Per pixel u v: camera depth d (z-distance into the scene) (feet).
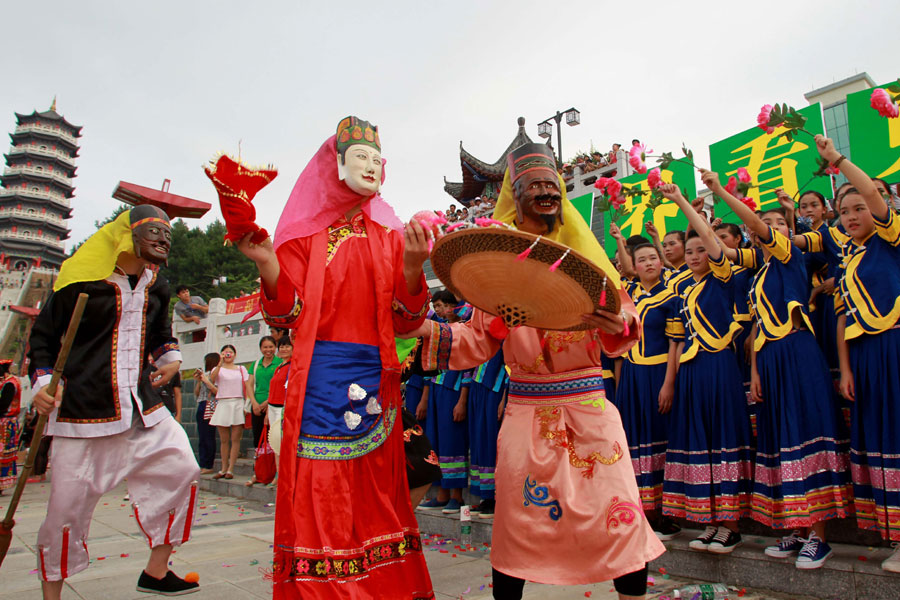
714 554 10.26
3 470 25.39
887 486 8.75
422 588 6.93
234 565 12.35
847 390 9.62
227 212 5.96
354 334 7.02
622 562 6.50
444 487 15.43
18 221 172.24
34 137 178.09
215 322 42.63
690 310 11.49
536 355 7.46
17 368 110.93
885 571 8.41
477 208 45.73
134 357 9.66
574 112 50.31
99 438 9.23
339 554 6.24
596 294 6.14
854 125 19.02
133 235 9.41
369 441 6.79
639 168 10.64
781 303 10.35
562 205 7.63
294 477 6.30
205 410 26.81
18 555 13.67
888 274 9.18
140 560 13.07
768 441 10.27
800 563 9.11
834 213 14.37
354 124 7.38
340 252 7.15
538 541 6.88
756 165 20.97
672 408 11.51
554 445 7.13
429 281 35.14
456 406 15.39
